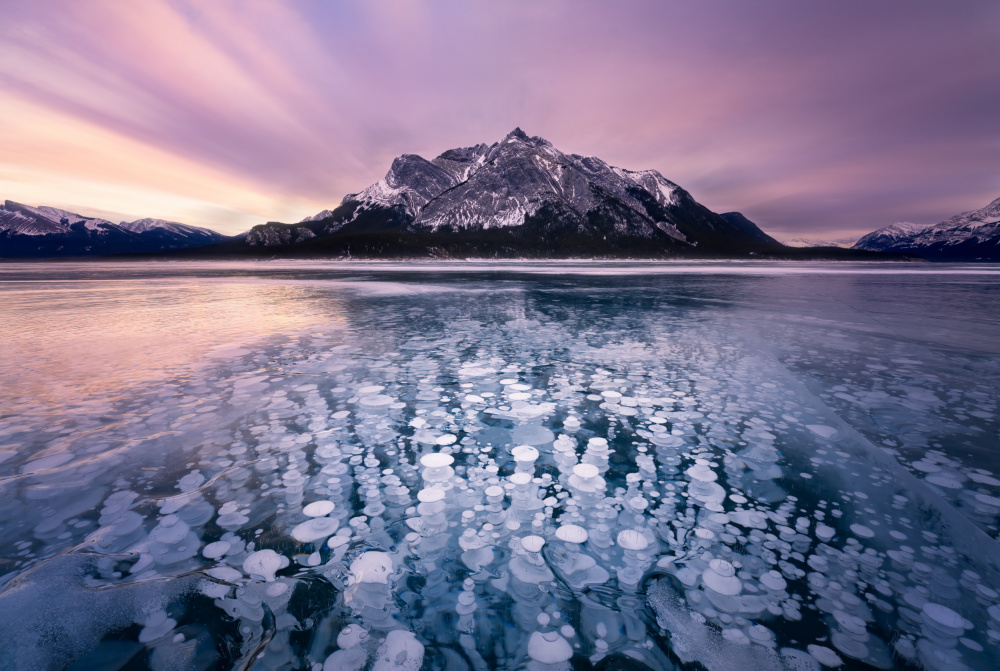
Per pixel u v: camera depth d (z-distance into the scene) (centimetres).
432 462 248
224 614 140
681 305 1029
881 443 272
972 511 199
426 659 124
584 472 237
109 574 156
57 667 117
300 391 376
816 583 155
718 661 124
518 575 160
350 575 159
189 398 356
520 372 439
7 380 401
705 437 283
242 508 202
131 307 972
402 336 633
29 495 209
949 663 124
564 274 2641
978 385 392
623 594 151
